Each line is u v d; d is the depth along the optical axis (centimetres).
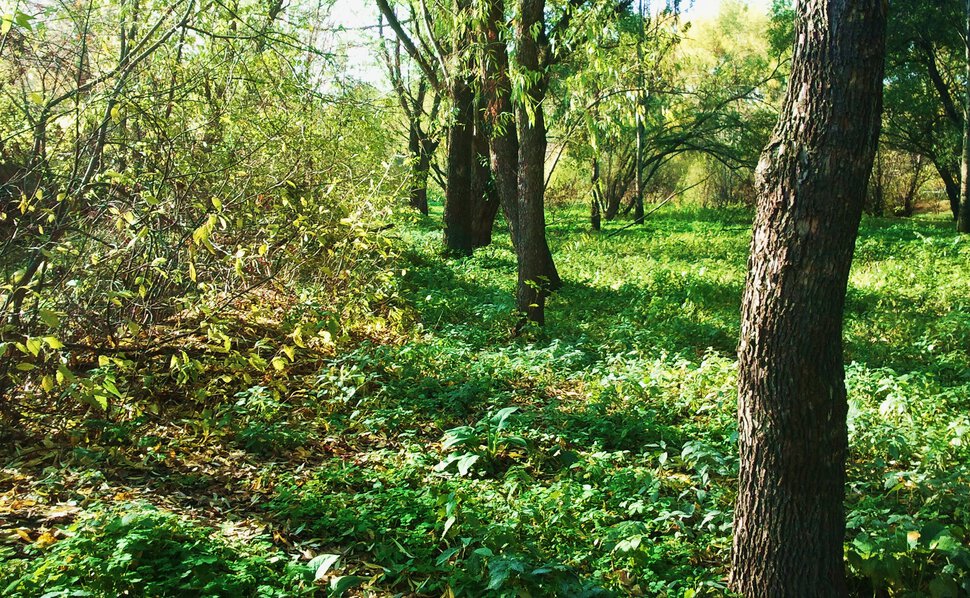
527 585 371
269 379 714
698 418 672
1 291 591
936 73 2970
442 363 802
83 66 726
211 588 346
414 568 394
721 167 4238
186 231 696
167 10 659
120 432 552
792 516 350
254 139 873
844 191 319
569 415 661
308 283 941
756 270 347
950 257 1664
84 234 621
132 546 360
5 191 639
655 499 472
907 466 570
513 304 1090
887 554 388
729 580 382
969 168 2325
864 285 1414
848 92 312
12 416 562
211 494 490
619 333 1000
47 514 429
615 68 918
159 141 699
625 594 381
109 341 671
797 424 342
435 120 1738
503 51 1078
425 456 558
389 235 1021
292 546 423
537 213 1029
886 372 800
